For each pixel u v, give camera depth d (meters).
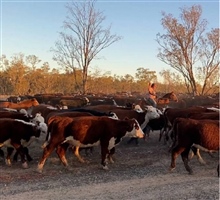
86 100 28.27
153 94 20.09
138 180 10.09
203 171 11.10
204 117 13.37
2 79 78.06
